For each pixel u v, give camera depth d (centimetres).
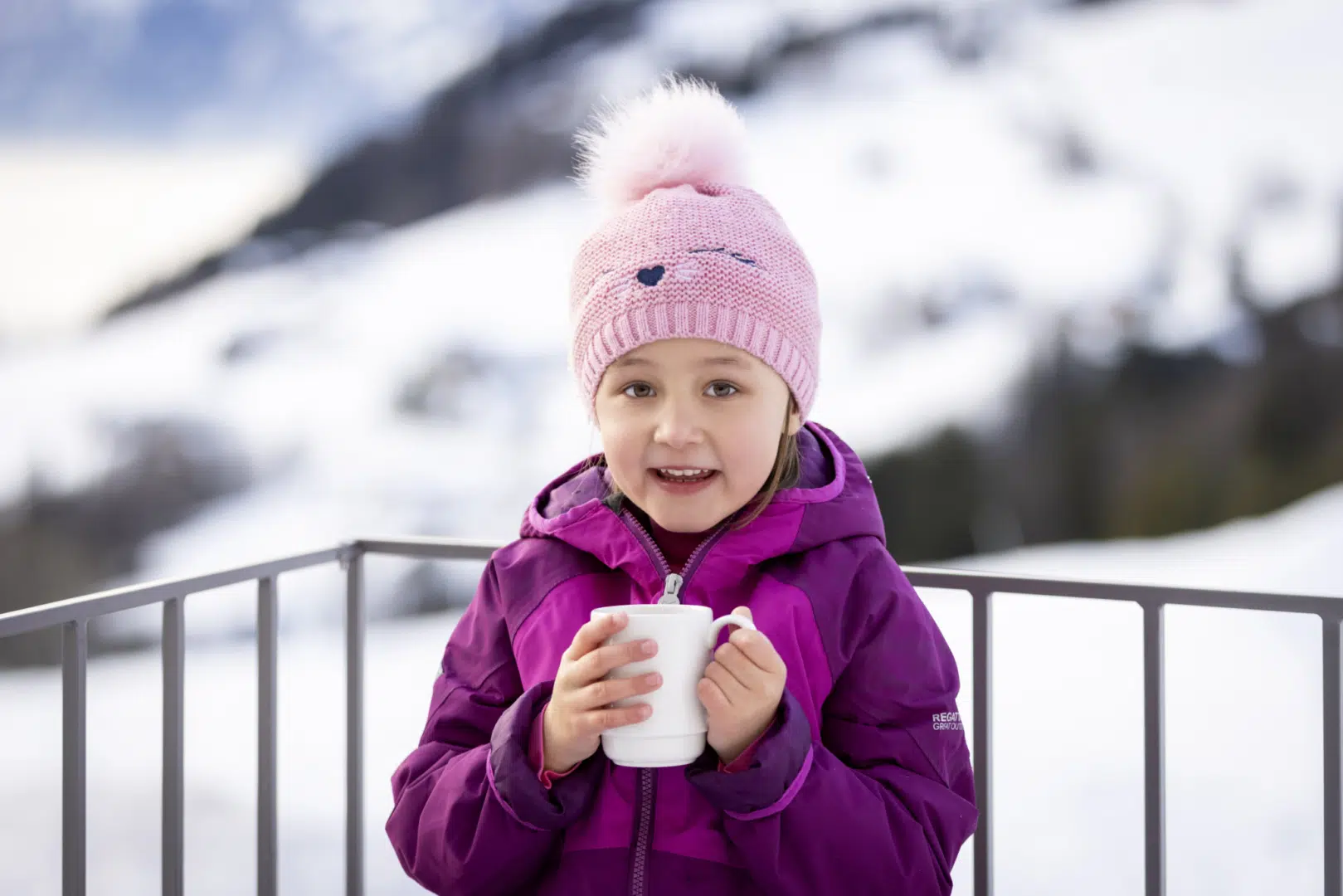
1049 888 440
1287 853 459
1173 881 450
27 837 580
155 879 545
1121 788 491
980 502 912
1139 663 561
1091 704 531
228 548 1005
